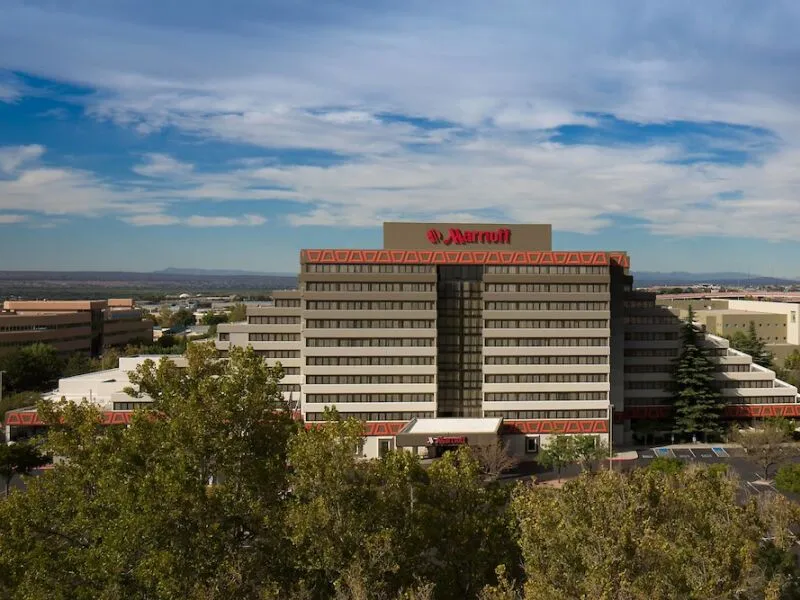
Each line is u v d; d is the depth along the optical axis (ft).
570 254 415.23
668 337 448.24
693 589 129.70
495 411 413.18
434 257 413.18
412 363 412.36
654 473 182.09
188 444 169.58
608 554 130.72
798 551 204.74
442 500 179.22
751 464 372.99
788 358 625.00
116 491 155.22
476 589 168.35
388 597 159.43
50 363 613.52
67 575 155.94
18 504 163.84
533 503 159.53
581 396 415.64
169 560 143.33
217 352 210.18
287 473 179.22
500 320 412.77
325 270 411.54
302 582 151.94
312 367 408.87
